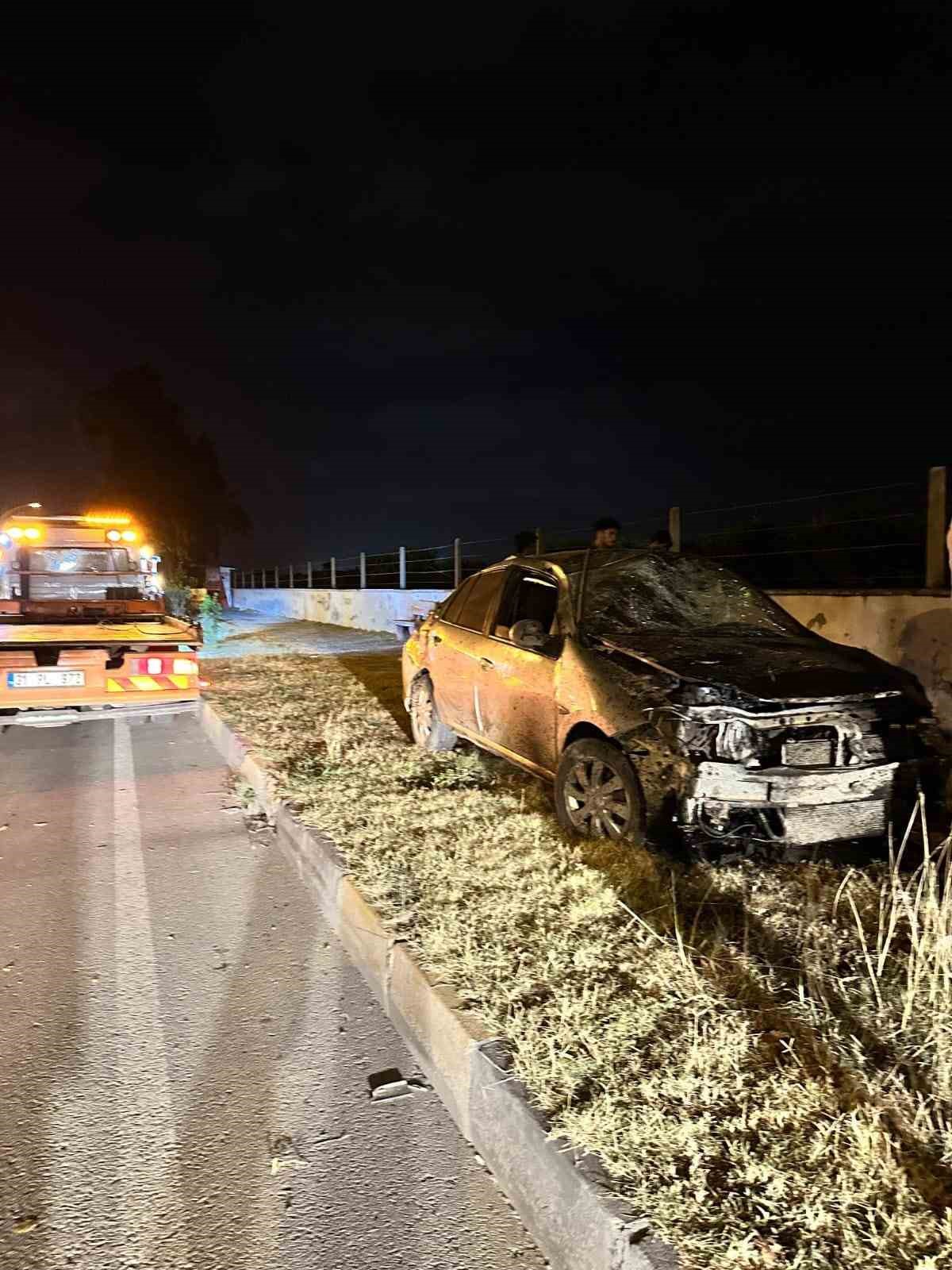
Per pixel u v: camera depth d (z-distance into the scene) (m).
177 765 7.48
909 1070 2.52
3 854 5.18
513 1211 2.38
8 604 9.62
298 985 3.61
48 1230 2.31
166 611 10.35
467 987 3.03
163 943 3.98
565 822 4.61
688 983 2.93
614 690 4.33
